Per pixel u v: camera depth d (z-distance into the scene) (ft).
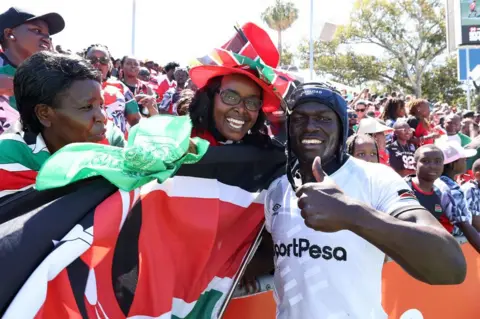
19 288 4.76
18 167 5.86
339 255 5.54
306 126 5.74
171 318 5.95
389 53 131.13
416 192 11.60
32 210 5.15
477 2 76.02
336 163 5.91
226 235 6.59
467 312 11.05
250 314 7.59
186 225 6.11
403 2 123.85
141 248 5.77
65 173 5.18
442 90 131.23
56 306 5.18
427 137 19.75
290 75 6.72
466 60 84.64
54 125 5.83
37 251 4.88
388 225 4.68
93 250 5.42
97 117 5.82
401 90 131.13
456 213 11.32
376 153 11.13
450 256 4.71
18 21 8.84
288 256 5.83
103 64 13.76
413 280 10.19
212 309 6.46
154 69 31.86
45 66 5.70
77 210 5.21
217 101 6.89
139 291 5.67
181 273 6.10
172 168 5.56
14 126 6.61
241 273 6.67
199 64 6.75
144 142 5.37
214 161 6.49
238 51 6.89
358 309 5.48
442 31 124.16
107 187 5.47
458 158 12.94
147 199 5.94
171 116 5.61
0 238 4.79
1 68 8.97
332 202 4.75
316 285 5.57
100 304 5.41
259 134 7.21
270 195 6.33
